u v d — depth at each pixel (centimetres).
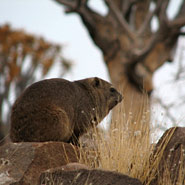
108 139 1062
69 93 1173
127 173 977
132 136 1038
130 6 3005
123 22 2805
